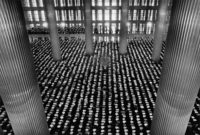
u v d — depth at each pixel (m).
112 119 14.24
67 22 33.53
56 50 23.69
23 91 8.20
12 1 6.66
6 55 7.12
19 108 8.57
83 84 18.86
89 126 13.61
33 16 33.38
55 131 13.28
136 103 15.95
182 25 6.86
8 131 13.09
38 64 23.58
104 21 32.50
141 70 21.77
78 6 31.94
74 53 27.12
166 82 8.31
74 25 33.69
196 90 7.95
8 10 6.61
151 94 17.12
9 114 8.96
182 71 7.46
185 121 8.98
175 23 7.14
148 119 14.26
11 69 7.45
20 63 7.60
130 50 28.25
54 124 13.86
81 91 17.66
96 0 30.80
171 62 7.75
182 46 7.10
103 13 31.80
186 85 7.65
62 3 31.95
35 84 8.84
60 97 16.81
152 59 24.12
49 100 16.42
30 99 8.64
